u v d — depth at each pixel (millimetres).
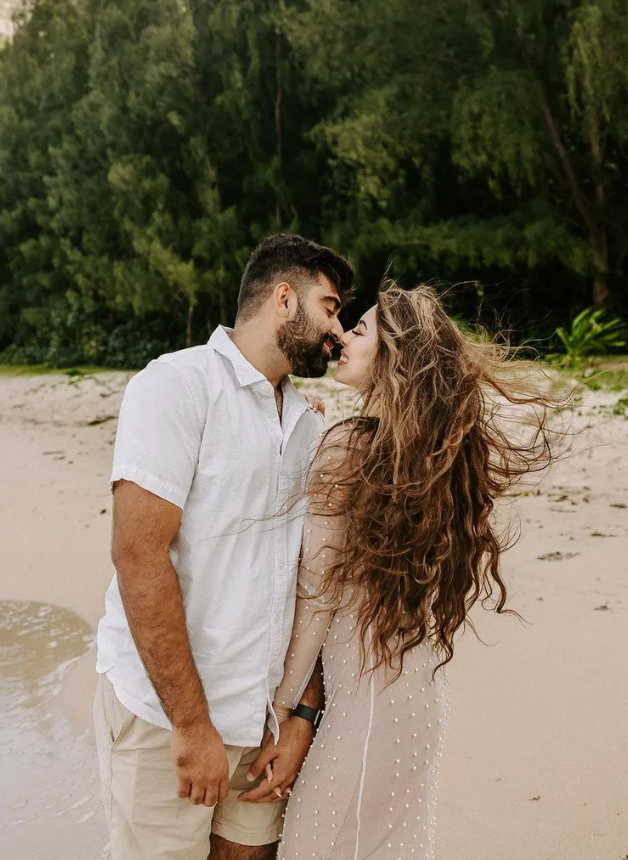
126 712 1819
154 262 16578
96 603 4582
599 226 15578
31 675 3703
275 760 1896
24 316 20484
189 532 1792
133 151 17312
